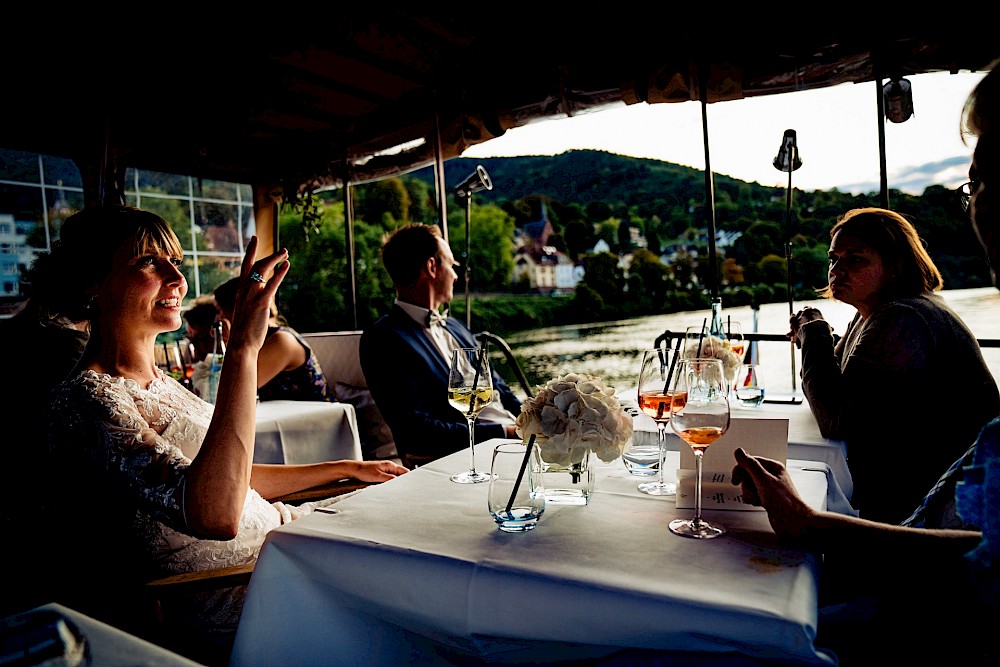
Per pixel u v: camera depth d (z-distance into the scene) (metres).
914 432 1.75
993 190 0.83
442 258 2.78
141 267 1.36
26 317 2.00
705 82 3.32
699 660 0.96
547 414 1.23
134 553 1.31
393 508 1.28
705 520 1.15
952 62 2.76
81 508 1.26
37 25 3.41
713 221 3.36
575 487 1.26
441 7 3.32
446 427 2.34
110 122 4.49
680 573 0.92
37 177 4.83
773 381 2.95
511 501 1.11
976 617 0.81
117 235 1.34
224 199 6.08
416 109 4.48
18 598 1.24
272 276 1.35
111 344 1.39
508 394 2.95
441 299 2.83
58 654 0.63
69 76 4.01
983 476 0.77
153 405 1.34
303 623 1.14
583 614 0.89
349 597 1.10
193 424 1.39
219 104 4.50
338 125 4.96
